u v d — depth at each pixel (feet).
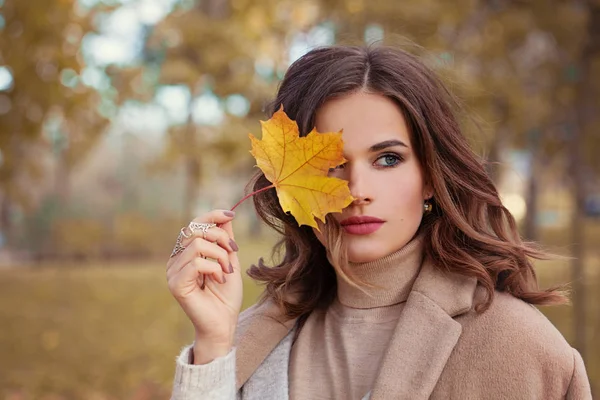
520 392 4.57
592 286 37.83
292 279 5.98
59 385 22.02
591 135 25.76
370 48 5.37
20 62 17.90
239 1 22.86
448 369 4.78
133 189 91.91
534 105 25.96
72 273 58.03
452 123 5.38
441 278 5.14
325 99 5.07
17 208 69.77
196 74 22.66
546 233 63.05
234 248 4.95
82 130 25.59
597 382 19.19
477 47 23.04
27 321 34.30
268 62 23.06
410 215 5.13
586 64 22.56
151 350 27.17
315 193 4.61
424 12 20.17
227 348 4.96
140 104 23.84
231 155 23.44
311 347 5.69
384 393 4.76
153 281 51.88
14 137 21.34
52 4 17.90
